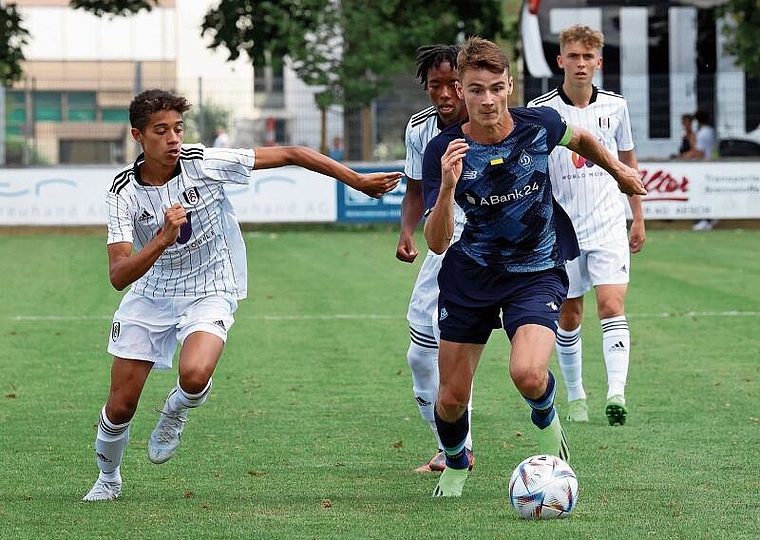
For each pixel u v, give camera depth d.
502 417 22.25
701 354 29.02
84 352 30.16
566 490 15.00
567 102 22.83
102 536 14.44
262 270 48.00
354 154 71.38
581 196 22.48
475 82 15.00
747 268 46.88
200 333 15.98
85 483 17.55
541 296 15.73
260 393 24.83
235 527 14.81
